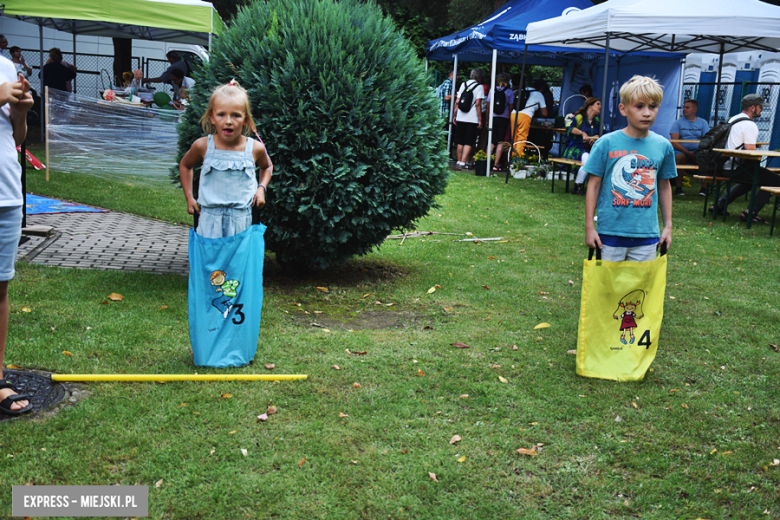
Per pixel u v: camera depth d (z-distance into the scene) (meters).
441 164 5.66
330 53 5.19
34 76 18.62
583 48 14.12
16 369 3.50
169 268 5.92
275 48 5.14
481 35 13.29
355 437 3.07
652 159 3.80
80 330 4.16
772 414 3.50
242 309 3.74
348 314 5.05
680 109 14.66
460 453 2.99
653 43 13.12
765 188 8.64
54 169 10.89
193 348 3.72
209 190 3.82
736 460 3.03
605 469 2.93
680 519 2.59
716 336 4.80
